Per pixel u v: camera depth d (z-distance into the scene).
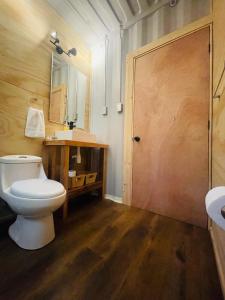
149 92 1.67
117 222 1.37
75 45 1.99
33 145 1.50
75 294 0.69
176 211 1.46
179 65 1.49
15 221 1.14
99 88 2.16
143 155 1.69
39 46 1.55
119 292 0.71
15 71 1.36
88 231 1.21
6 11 1.30
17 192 0.94
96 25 1.90
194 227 1.31
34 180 1.19
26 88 1.44
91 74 2.24
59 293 0.69
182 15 1.50
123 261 0.90
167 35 1.55
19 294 0.68
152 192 1.61
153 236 1.16
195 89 1.40
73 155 1.97
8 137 1.32
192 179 1.39
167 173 1.53
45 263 0.86
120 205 1.77
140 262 0.89
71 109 1.94
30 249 0.96
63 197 1.02
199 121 1.37
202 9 1.41
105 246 1.03
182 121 1.46
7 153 1.31
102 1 1.61
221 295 0.71
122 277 0.79
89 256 0.93
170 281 0.77
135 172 1.74
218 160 0.96
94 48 2.21
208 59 1.34
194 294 0.71
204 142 1.34
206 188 1.32
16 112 1.37
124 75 1.90
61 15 1.78
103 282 0.76
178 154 1.47
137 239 1.12
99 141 2.12
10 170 1.17
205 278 0.80
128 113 1.81
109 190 1.98
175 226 1.32
